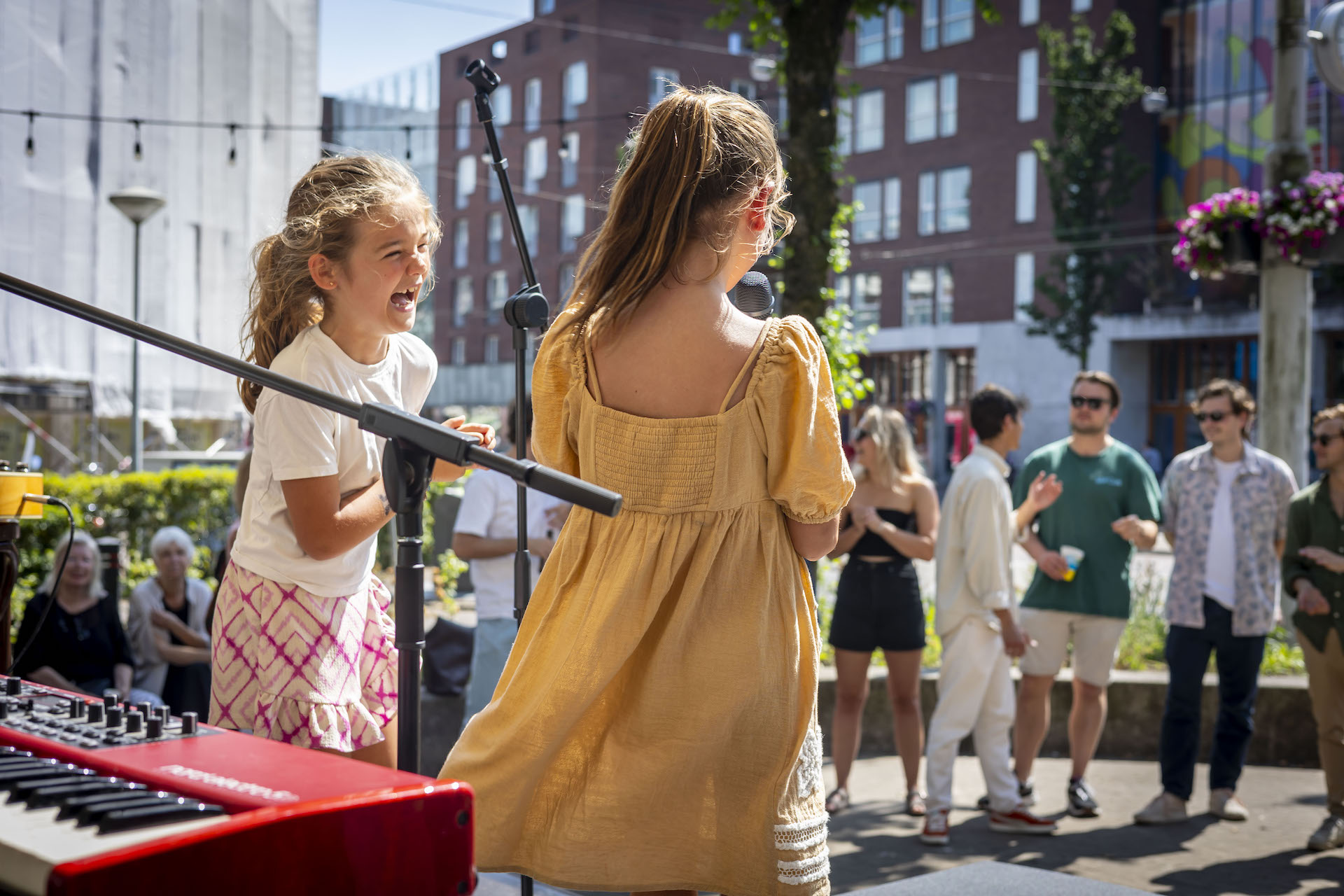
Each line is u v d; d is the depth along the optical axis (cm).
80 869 92
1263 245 751
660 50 4341
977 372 3328
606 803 159
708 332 163
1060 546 521
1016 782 500
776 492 162
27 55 1493
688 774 158
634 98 4309
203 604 575
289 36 1738
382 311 203
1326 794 550
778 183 171
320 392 156
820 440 160
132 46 1572
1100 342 3062
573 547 168
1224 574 508
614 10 4275
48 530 746
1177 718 510
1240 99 2888
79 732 133
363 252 200
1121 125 2698
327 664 197
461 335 4859
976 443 509
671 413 162
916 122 3497
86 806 106
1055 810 530
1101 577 514
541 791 165
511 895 227
